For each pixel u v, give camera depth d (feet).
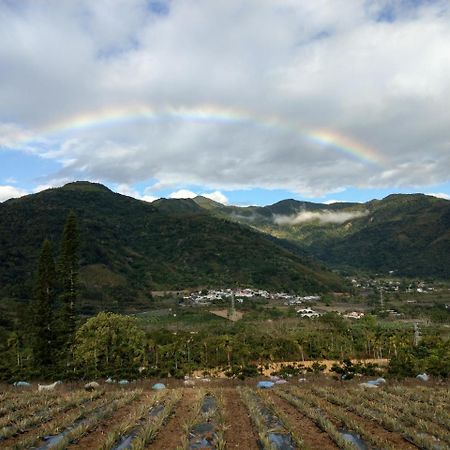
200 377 168.35
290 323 351.67
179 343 208.13
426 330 326.03
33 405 71.51
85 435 54.39
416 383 131.34
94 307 377.30
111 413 66.28
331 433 54.44
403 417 64.75
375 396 85.40
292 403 77.97
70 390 107.45
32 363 164.14
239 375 159.63
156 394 83.76
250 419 65.05
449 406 77.97
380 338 253.65
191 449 49.44
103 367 152.05
